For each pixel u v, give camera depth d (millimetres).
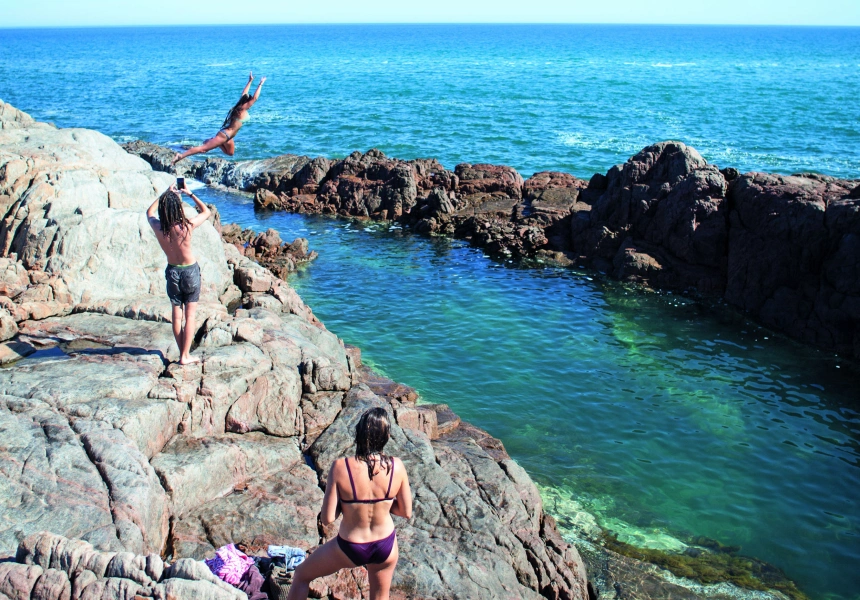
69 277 11883
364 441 5641
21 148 14992
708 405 16453
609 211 26859
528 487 11125
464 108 73250
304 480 9500
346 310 21859
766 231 21750
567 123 63688
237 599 5855
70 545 6109
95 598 5766
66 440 8055
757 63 152875
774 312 20891
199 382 9742
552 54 193250
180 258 9297
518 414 15906
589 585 10500
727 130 60344
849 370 18312
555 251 27156
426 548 8711
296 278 24828
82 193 13180
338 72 124812
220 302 14000
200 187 39438
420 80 107250
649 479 13688
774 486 13547
